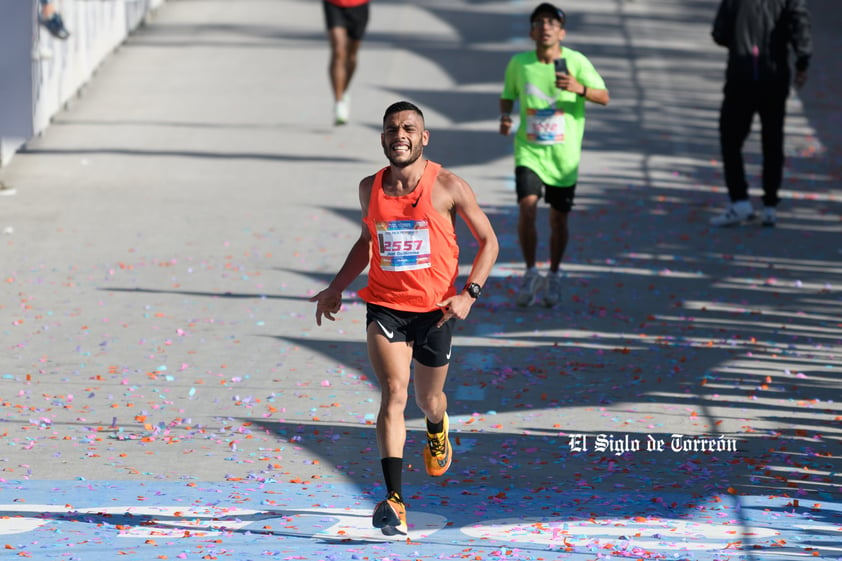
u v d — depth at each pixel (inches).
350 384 1327.5
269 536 929.5
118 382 1316.4
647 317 1584.6
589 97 1542.8
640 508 1000.9
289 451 1131.3
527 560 887.7
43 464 1083.9
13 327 1494.8
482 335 1497.3
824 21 4126.5
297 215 2063.2
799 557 892.6
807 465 1107.9
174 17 3796.8
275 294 1659.7
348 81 2691.9
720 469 1095.6
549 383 1332.4
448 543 922.1
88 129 2586.1
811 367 1405.0
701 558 890.7
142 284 1686.8
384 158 2448.3
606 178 2337.6
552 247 1609.3
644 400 1283.2
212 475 1067.9
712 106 2952.8
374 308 948.6
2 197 2111.2
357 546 914.1
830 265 1860.2
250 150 2471.7
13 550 886.4
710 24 3919.8
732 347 1471.5
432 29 3668.8
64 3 2699.3
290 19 3816.4
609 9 4047.7
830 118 2906.0
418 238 933.2
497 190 2240.4
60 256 1802.4
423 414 1243.8
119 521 954.7
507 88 1589.6
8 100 2251.5
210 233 1946.4
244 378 1337.4
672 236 1987.0
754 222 2084.2
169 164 2359.7
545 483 1058.7
